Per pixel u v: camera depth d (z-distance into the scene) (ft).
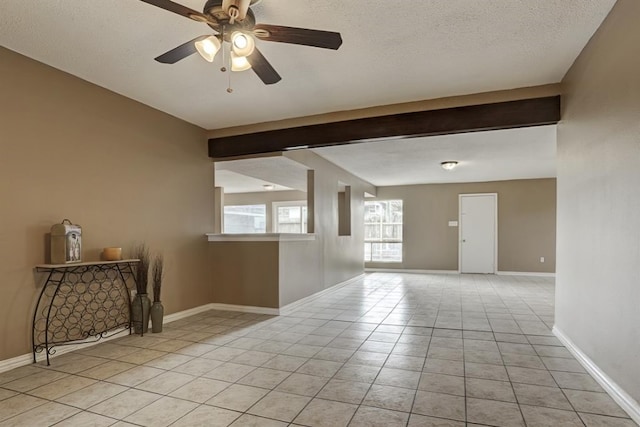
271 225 34.63
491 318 14.61
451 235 30.17
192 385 8.34
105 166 11.59
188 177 15.01
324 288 20.01
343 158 20.42
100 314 11.38
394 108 13.05
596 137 8.43
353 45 9.06
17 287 9.29
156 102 12.86
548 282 24.59
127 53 9.45
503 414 7.05
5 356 9.05
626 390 7.08
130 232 12.39
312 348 10.90
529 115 11.55
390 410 7.22
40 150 9.83
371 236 32.53
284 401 7.59
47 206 9.97
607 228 7.88
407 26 8.27
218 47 7.47
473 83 11.33
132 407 7.33
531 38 8.77
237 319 14.43
